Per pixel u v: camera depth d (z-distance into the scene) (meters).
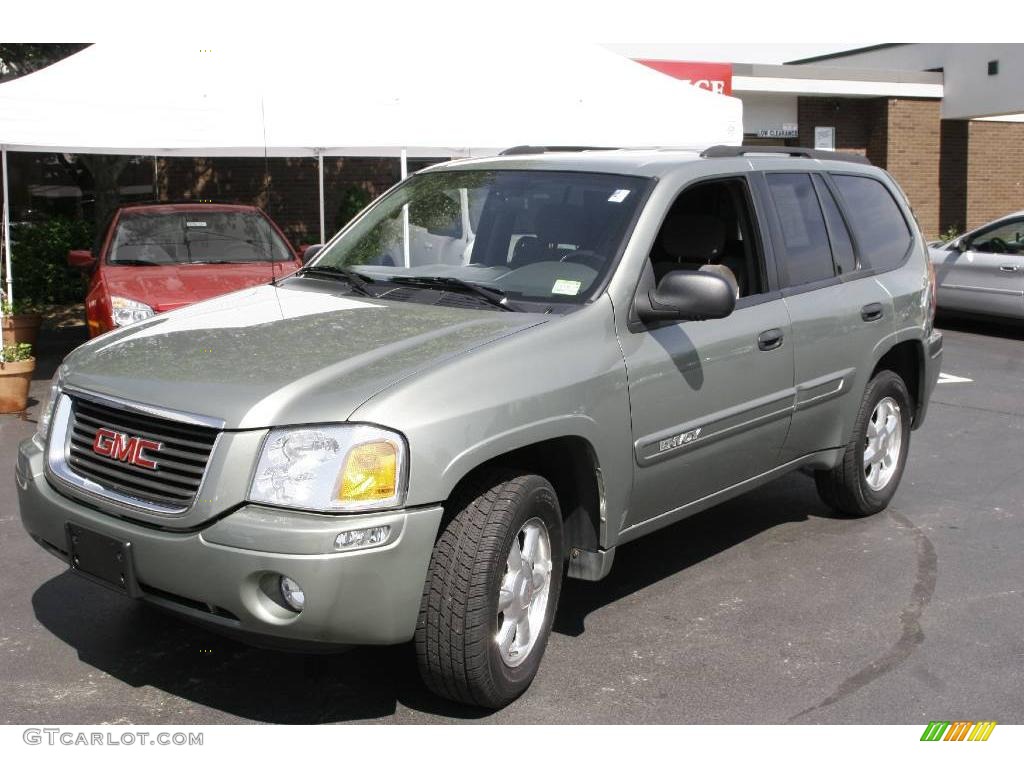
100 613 4.48
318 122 8.61
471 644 3.43
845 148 21.33
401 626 3.29
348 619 3.19
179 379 3.46
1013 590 4.94
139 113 8.27
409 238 4.77
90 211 15.25
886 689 3.93
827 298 5.26
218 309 4.33
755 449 4.89
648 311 4.18
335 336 3.76
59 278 14.03
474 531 3.46
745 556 5.36
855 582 5.02
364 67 8.73
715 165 4.82
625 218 4.32
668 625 4.48
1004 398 9.54
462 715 3.67
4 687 3.81
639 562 5.26
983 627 4.52
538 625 3.83
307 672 3.97
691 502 4.63
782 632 4.43
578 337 3.90
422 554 3.29
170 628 4.34
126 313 7.93
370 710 3.70
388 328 3.84
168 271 8.62
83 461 3.60
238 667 4.00
